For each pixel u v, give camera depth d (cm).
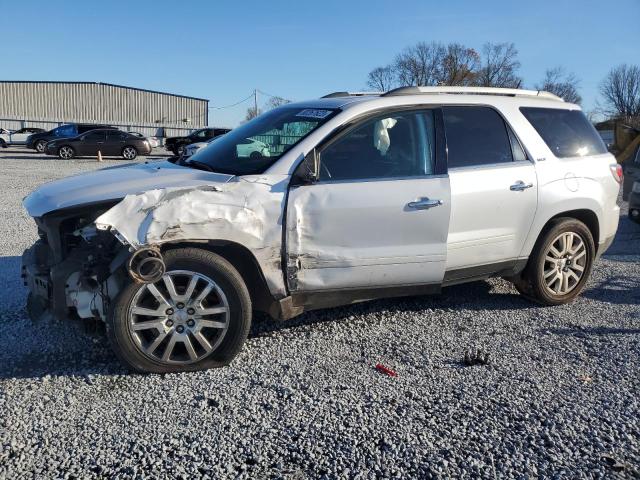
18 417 329
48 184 433
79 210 379
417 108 460
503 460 297
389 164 437
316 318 493
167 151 3662
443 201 441
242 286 388
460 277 476
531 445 311
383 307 523
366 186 420
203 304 387
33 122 5194
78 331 451
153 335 384
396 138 446
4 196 1237
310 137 419
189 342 383
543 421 334
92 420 328
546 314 514
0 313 488
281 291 409
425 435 318
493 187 467
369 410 343
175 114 5909
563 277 530
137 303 372
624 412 345
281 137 439
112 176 426
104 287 380
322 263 415
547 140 514
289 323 481
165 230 362
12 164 2291
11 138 3659
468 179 456
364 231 421
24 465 287
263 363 404
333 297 431
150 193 371
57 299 382
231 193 388
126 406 344
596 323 494
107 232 374
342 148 426
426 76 5784
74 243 392
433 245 445
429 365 405
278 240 398
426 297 555
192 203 373
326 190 411
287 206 400
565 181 511
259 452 302
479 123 482
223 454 299
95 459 293
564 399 360
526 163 493
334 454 301
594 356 425
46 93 5306
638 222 976
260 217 392
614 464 296
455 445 310
